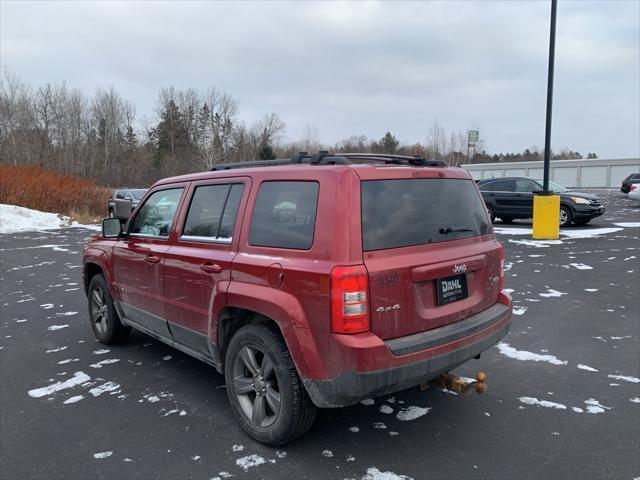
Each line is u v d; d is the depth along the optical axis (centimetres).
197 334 389
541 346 526
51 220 2197
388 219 306
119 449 329
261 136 7081
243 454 322
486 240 379
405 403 397
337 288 279
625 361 481
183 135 7969
